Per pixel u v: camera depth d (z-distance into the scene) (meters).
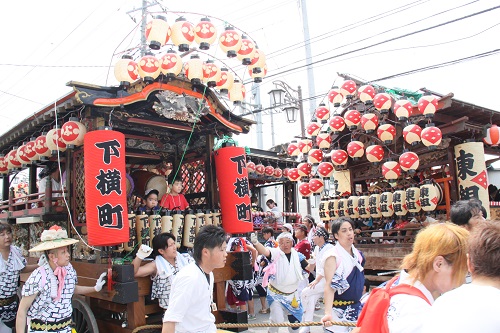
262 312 8.65
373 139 10.71
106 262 5.54
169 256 5.35
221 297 6.46
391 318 2.22
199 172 7.77
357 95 10.10
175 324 3.21
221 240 3.43
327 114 10.89
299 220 15.64
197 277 3.31
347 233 4.32
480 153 8.90
